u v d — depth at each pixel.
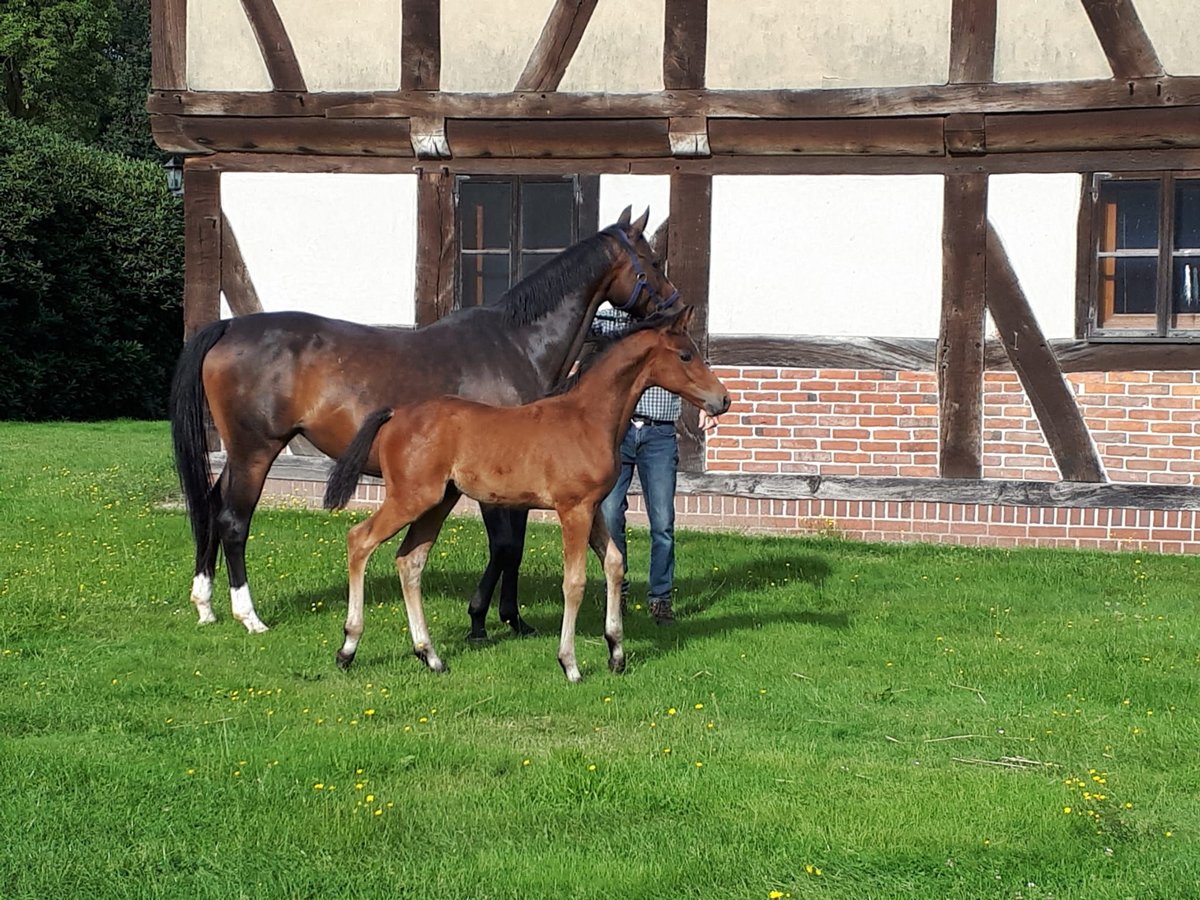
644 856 4.22
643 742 5.38
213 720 5.62
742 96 10.77
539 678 6.36
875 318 10.75
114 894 3.94
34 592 7.98
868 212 10.71
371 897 3.94
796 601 8.33
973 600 8.38
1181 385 10.28
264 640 7.05
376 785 4.83
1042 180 10.45
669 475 7.70
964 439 10.63
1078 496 10.47
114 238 24.48
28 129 23.97
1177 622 7.72
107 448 17.41
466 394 7.23
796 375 10.85
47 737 5.39
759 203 10.86
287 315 7.41
